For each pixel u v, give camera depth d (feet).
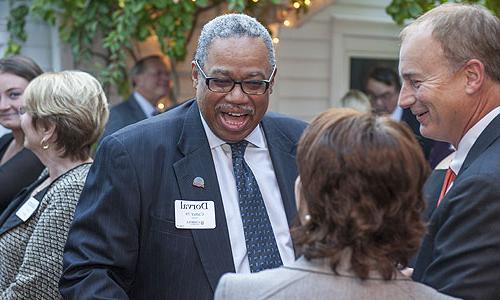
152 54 15.76
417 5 12.98
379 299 3.71
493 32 4.89
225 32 5.54
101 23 14.02
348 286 3.73
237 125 5.68
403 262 3.92
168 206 5.63
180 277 5.55
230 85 5.52
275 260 5.80
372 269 3.76
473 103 4.95
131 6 13.15
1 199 8.95
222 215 5.71
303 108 17.24
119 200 5.57
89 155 7.18
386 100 15.92
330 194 3.75
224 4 14.74
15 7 14.48
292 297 3.73
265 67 5.58
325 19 17.20
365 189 3.69
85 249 5.57
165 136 5.85
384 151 3.70
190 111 6.05
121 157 5.65
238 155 6.02
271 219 5.97
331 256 3.76
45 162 7.02
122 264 5.55
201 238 5.58
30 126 6.85
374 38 17.78
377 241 3.80
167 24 13.42
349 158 3.69
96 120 6.93
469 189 4.49
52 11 13.83
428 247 4.84
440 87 4.92
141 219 5.63
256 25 5.63
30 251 6.31
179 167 5.72
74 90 6.79
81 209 5.74
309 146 3.87
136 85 14.44
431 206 5.48
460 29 4.87
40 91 6.75
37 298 6.24
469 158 4.94
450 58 4.88
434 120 5.05
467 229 4.43
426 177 3.93
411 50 5.03
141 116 14.23
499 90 4.96
